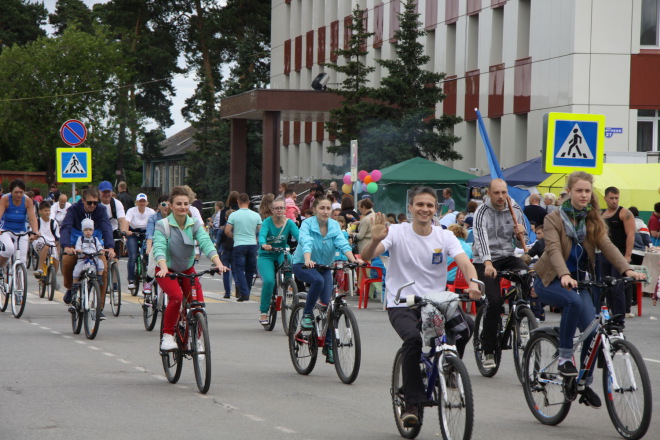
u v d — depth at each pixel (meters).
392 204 37.03
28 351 14.95
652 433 9.53
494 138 47.62
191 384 12.20
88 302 16.59
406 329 8.97
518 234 12.85
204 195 77.19
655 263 23.30
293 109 51.00
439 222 27.39
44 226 23.70
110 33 90.62
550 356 9.97
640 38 39.16
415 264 9.26
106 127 89.56
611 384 9.42
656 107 38.97
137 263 24.09
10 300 21.28
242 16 92.00
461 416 8.30
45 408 10.54
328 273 13.31
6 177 90.88
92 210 17.11
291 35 77.19
